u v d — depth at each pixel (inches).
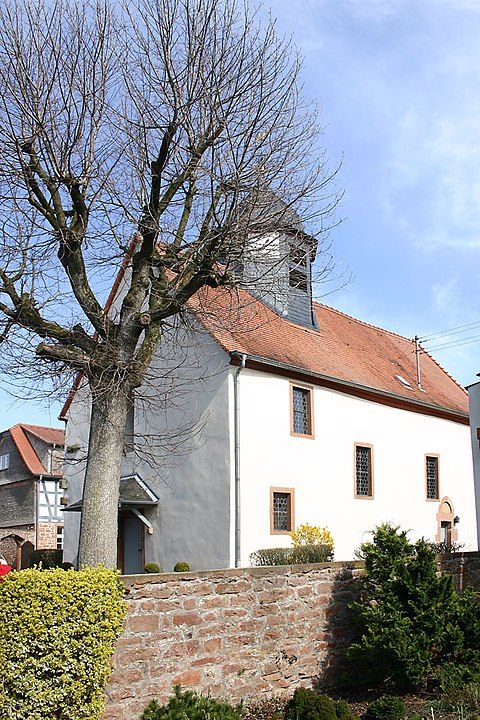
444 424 1061.8
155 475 771.4
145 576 332.2
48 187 432.1
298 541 721.0
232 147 435.2
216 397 720.3
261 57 439.5
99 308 437.4
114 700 311.7
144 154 445.4
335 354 929.5
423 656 358.3
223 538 690.2
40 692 284.2
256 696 369.4
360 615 392.8
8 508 1448.1
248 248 439.8
